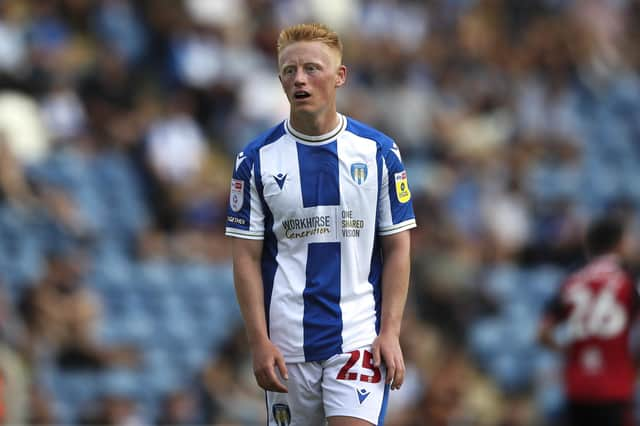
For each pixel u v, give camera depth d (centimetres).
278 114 4994
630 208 5253
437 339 4097
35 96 4353
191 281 4131
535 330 4403
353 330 1531
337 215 1530
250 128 4866
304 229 1531
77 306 3584
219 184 4528
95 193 4203
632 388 2911
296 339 1530
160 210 4319
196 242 4288
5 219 3825
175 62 4816
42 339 3488
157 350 3919
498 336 4312
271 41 5341
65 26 4825
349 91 5244
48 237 3909
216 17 5241
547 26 6316
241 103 4931
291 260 1540
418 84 5472
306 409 1561
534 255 4822
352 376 1520
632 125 6103
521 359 4328
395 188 1558
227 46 5166
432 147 5122
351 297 1536
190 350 3981
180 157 4462
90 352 3544
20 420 2705
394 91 5334
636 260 4162
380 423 1530
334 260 1533
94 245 4066
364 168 1538
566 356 2961
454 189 4812
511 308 4466
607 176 5647
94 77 4522
